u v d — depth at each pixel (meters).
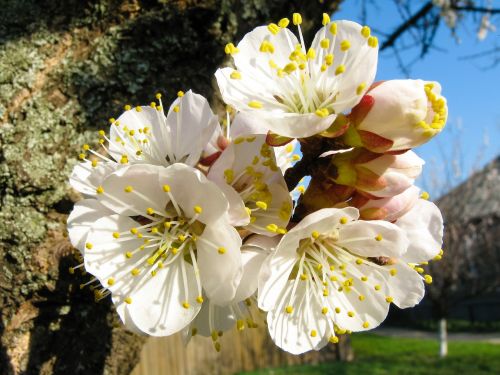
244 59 0.08
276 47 0.08
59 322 0.09
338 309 0.08
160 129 0.08
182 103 0.08
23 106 0.09
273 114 0.07
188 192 0.07
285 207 0.07
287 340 0.07
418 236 0.08
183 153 0.08
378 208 0.07
